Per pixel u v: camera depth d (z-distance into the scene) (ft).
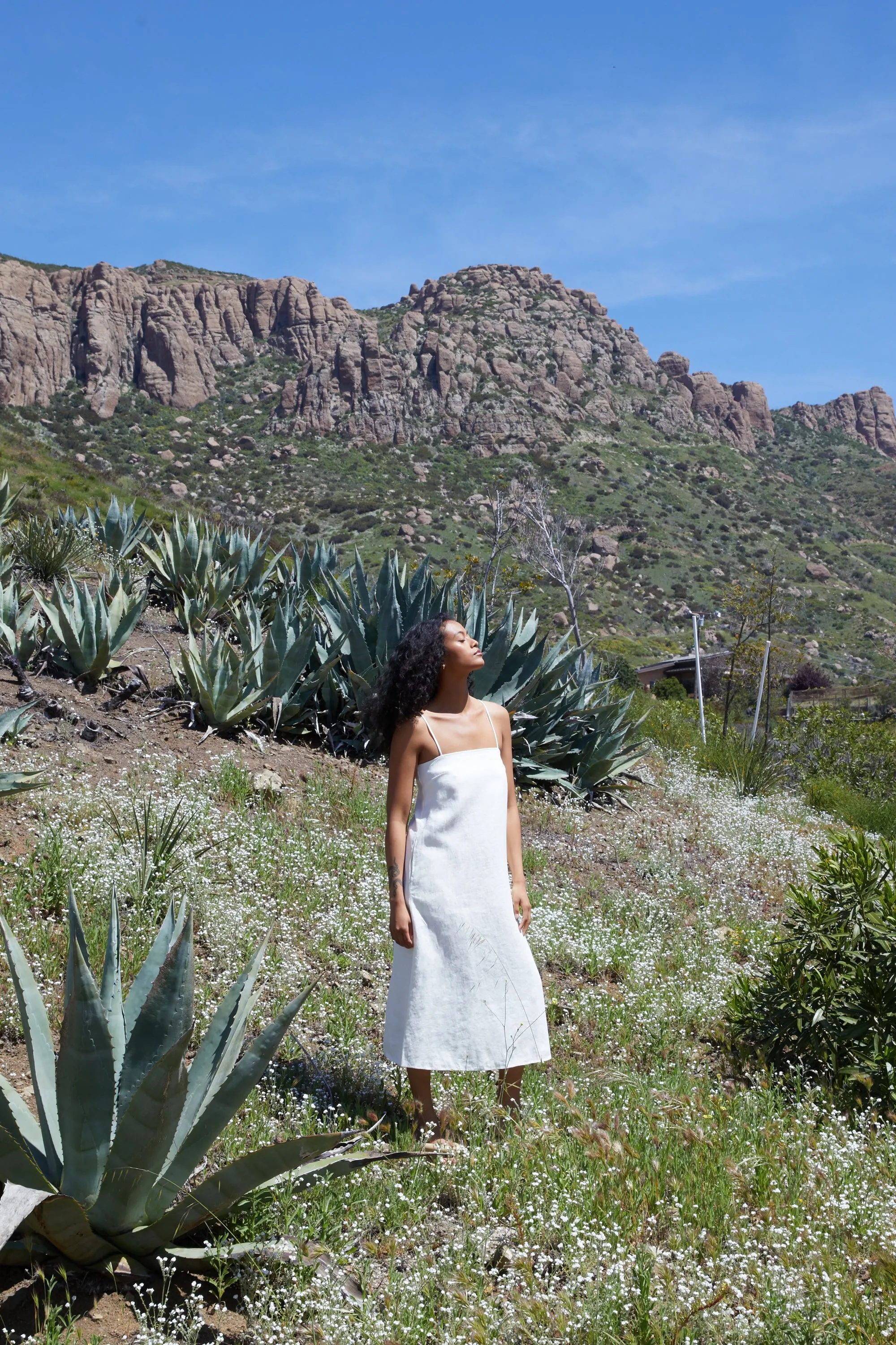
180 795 19.34
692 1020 16.42
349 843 19.88
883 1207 10.50
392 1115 11.34
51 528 35.42
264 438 568.00
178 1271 8.34
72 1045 7.51
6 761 19.07
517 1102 11.43
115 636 24.98
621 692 56.39
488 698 28.43
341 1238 8.77
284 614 26.02
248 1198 8.53
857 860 15.51
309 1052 12.41
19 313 584.40
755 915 23.21
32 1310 7.55
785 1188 10.62
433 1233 9.27
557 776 28.94
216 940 14.33
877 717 82.33
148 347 616.39
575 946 17.79
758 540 489.26
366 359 590.14
